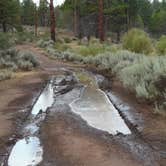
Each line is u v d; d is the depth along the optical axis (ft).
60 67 74.23
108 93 41.27
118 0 199.31
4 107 34.47
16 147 22.80
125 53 64.75
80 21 204.13
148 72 39.88
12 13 178.70
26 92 42.42
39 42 143.95
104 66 64.85
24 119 29.86
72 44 141.59
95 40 120.67
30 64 69.10
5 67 65.62
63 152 21.35
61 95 40.96
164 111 29.66
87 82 51.16
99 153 21.03
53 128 26.53
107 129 26.27
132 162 19.58
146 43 81.82
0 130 26.68
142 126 26.61
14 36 179.93
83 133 25.12
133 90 39.24
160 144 22.52
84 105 34.94
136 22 248.73
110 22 226.38
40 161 20.15
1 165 19.85
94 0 176.24
